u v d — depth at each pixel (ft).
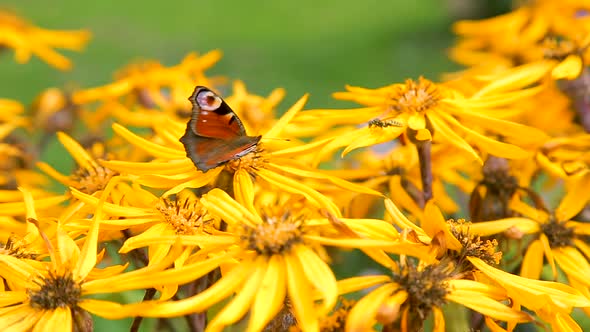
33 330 3.53
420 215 3.98
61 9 18.24
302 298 3.49
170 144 3.83
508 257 4.05
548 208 4.00
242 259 3.59
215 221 3.71
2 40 5.03
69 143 3.96
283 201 3.91
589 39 4.12
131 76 4.52
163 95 4.56
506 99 3.96
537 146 4.02
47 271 3.59
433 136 3.89
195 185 3.72
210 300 3.49
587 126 4.30
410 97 3.90
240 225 3.57
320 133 4.22
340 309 3.67
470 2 15.69
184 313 3.47
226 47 16.21
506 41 4.76
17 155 4.40
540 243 3.88
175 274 3.51
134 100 4.54
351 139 3.84
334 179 3.74
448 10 16.53
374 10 18.97
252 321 3.46
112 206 3.69
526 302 3.59
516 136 3.86
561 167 3.99
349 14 18.88
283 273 3.51
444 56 14.34
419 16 17.53
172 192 3.69
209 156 3.67
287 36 17.24
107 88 4.45
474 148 3.99
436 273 3.56
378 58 14.61
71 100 4.66
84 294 3.55
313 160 3.82
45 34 5.23
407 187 4.05
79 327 3.54
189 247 3.61
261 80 13.37
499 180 3.96
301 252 3.53
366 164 4.43
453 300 3.55
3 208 3.84
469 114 3.89
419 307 3.54
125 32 16.83
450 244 3.64
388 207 3.67
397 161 4.09
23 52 5.02
